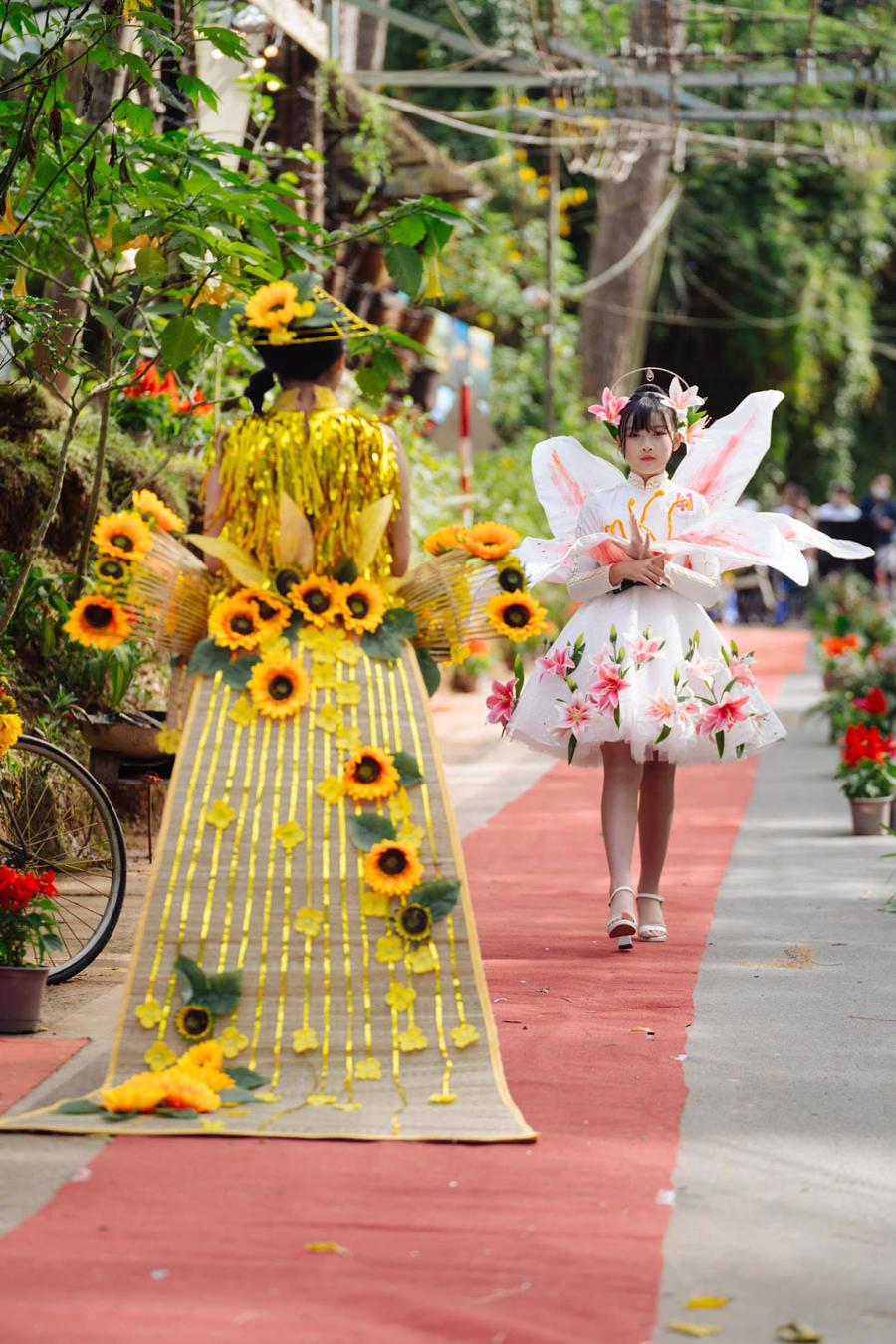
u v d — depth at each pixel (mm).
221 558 7230
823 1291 5109
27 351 10883
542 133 34719
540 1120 6633
